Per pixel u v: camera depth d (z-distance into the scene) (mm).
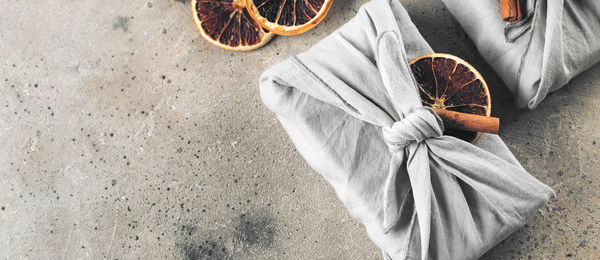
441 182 1408
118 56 1979
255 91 1898
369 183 1465
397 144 1377
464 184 1446
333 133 1500
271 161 1858
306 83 1507
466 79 1455
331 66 1538
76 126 1972
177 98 1931
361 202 1474
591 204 1671
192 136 1909
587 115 1714
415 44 1604
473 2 1613
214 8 1816
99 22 2002
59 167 1964
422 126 1312
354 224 1782
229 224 1854
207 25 1818
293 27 1747
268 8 1757
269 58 1903
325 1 1718
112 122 1955
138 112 1945
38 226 1949
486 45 1646
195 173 1893
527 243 1680
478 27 1643
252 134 1880
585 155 1697
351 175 1472
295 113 1532
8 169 1981
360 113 1441
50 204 1952
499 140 1532
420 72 1498
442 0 1752
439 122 1337
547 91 1572
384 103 1435
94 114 1967
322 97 1486
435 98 1472
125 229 1908
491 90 1761
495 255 1689
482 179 1385
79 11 2014
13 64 2012
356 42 1571
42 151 1978
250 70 1908
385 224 1407
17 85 2012
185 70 1938
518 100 1660
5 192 1975
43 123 1987
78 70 1994
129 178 1926
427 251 1333
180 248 1871
